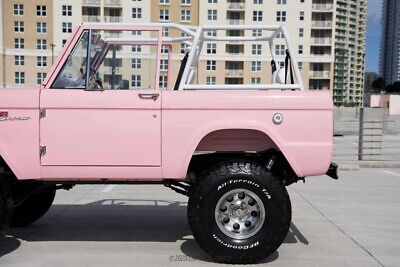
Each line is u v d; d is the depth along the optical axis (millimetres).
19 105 3834
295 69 4246
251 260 3756
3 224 3814
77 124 3850
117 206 6332
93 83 4055
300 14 65500
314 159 3781
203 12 62625
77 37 4059
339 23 134750
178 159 3836
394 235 4902
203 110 3826
